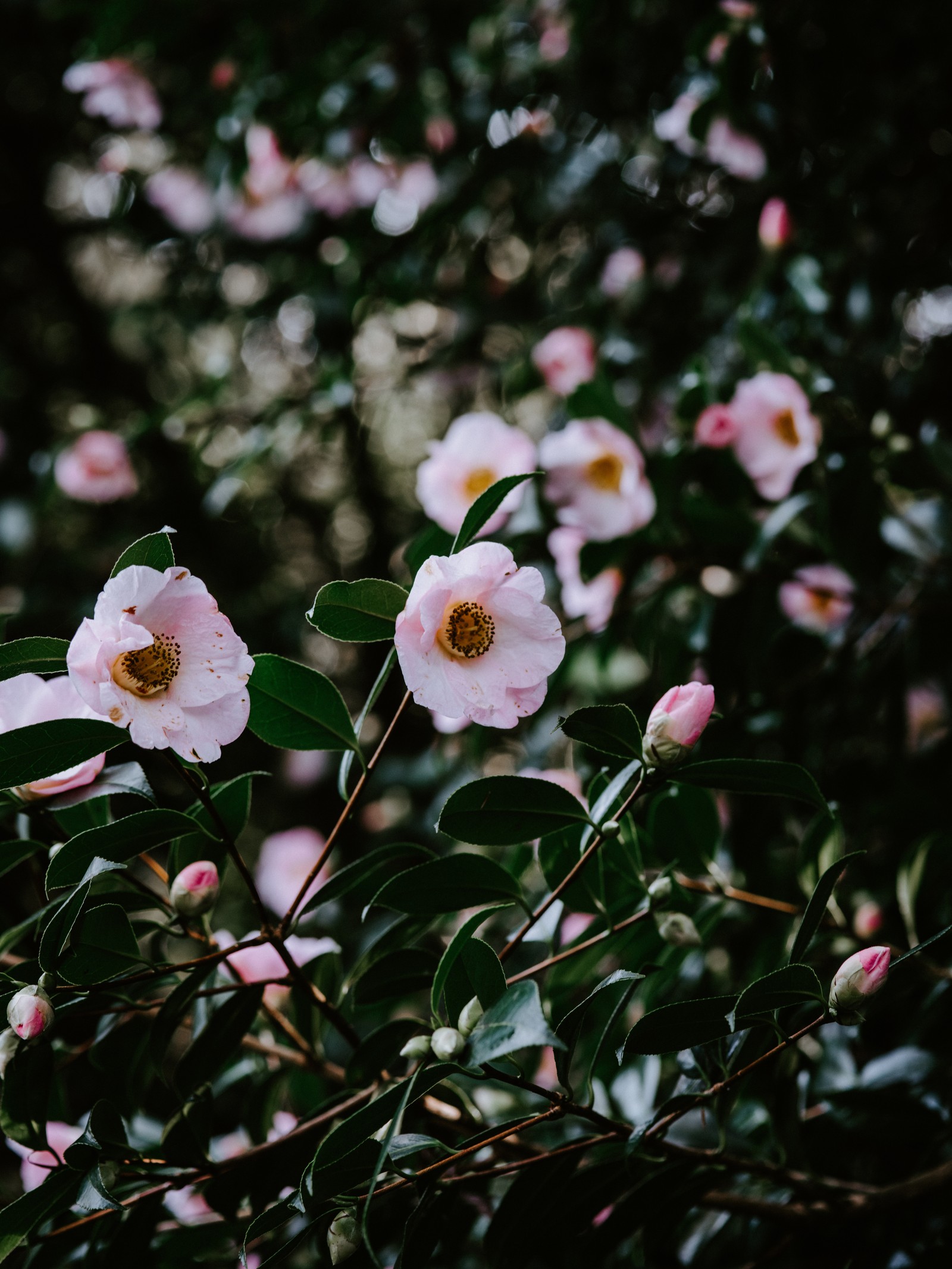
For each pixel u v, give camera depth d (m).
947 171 1.49
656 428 1.59
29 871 1.16
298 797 2.78
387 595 0.87
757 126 1.35
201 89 1.88
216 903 0.94
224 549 2.60
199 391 1.86
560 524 1.29
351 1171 0.84
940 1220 1.02
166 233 2.18
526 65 1.78
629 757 0.89
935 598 1.29
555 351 1.64
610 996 1.09
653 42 1.57
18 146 2.73
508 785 0.87
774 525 1.21
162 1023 0.91
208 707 0.85
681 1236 1.05
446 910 0.91
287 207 2.01
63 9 1.88
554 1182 0.92
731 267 1.57
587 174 1.74
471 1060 0.83
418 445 2.98
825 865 1.06
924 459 1.25
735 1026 0.87
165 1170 0.93
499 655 0.88
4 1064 0.87
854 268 1.37
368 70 1.70
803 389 1.22
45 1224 0.94
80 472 2.15
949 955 1.11
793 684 1.27
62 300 2.94
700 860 1.06
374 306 1.96
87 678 0.82
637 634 1.31
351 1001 0.96
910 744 1.59
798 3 1.32
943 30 1.37
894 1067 1.07
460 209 1.81
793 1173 1.00
